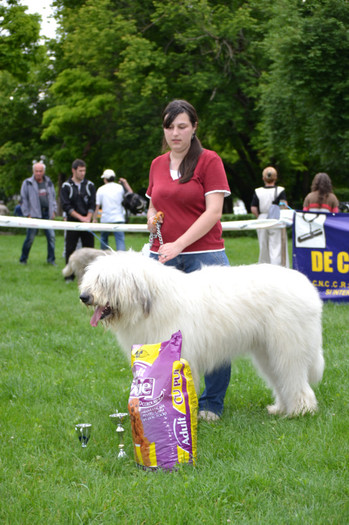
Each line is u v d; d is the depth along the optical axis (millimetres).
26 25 25969
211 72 22250
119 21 23031
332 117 14859
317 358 3953
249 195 27766
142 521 2607
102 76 25469
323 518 2555
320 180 9109
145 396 3131
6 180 29453
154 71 22641
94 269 3473
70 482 3016
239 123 22781
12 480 3008
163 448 3104
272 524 2525
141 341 3568
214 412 4086
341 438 3461
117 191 10672
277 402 4168
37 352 5621
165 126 3900
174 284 3570
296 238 8102
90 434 3627
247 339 3777
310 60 14289
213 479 2947
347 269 7996
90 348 5852
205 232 3805
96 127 26484
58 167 27016
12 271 11242
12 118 28438
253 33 21719
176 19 22094
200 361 3666
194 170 3891
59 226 7727
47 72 28500
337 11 14539
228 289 3682
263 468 3059
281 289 3768
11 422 3840
